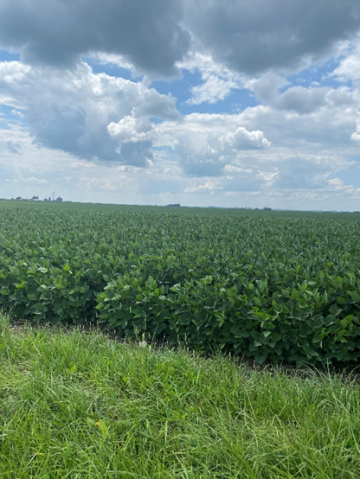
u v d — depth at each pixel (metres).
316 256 9.34
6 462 3.23
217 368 4.94
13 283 8.47
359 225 23.80
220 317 6.10
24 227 16.69
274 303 5.84
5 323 6.71
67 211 35.75
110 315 7.33
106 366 4.75
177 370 4.73
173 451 3.35
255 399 4.23
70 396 4.06
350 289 6.47
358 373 5.77
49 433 3.51
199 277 8.21
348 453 3.22
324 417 3.69
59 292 7.88
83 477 3.06
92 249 10.32
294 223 24.28
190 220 25.77
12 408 3.96
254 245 11.45
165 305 7.00
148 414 3.84
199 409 3.95
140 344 5.92
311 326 5.73
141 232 15.26
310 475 3.03
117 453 3.30
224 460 3.19
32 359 5.01
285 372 5.56
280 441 3.33
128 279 7.43
